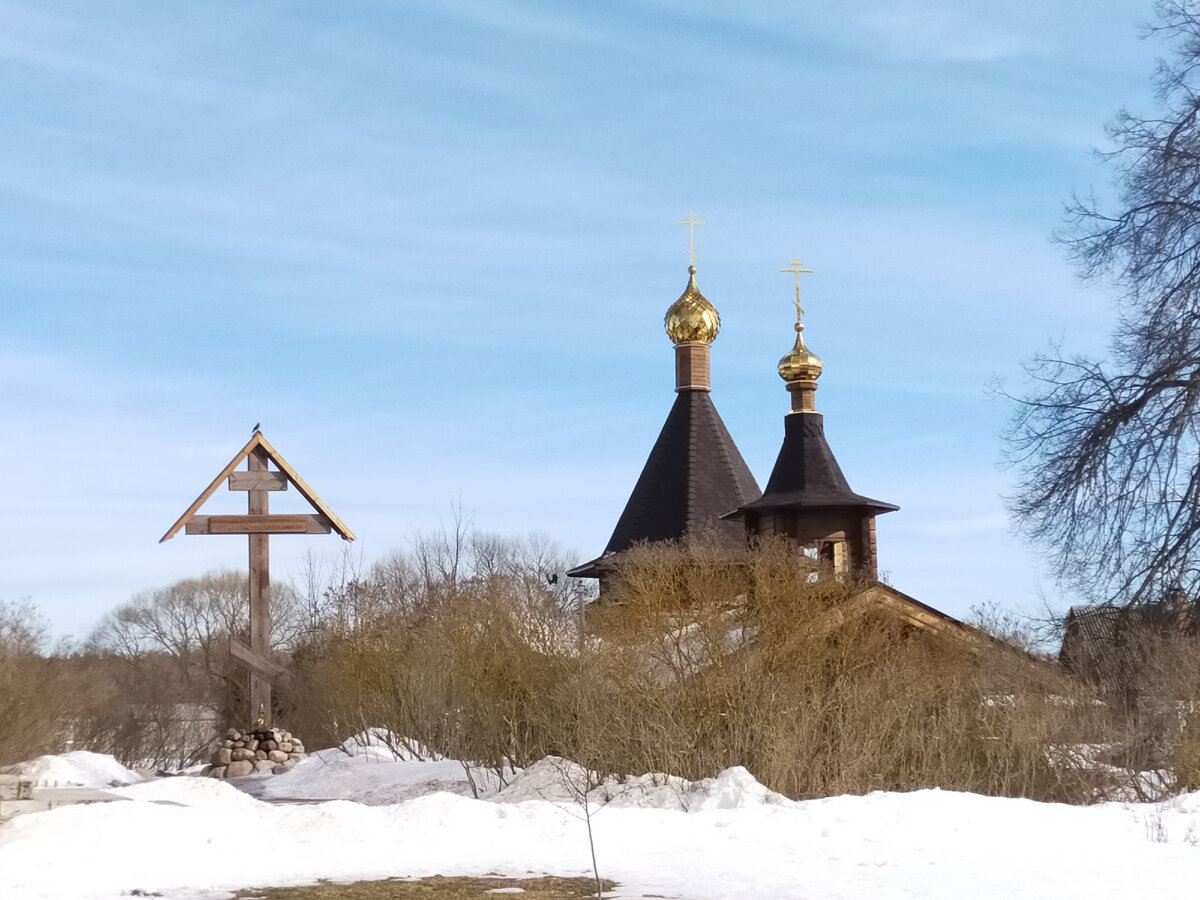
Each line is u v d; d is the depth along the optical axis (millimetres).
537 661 21594
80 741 40625
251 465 28656
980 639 22062
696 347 47469
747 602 20688
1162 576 28078
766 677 18969
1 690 22562
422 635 28375
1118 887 10398
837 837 13516
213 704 54875
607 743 18797
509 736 21656
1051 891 10227
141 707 58562
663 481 46156
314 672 31812
